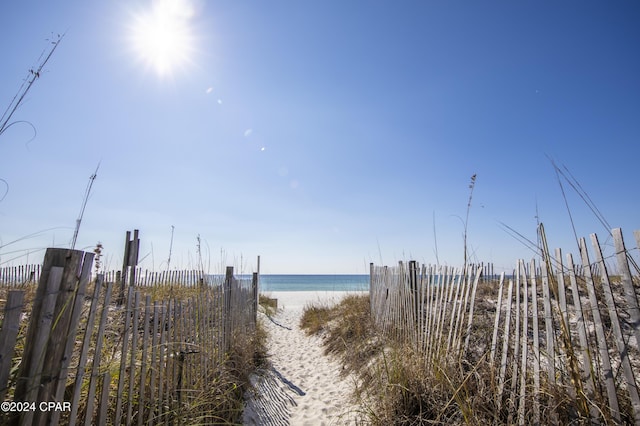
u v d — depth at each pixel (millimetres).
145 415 2598
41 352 1475
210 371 3980
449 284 4125
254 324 8117
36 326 1471
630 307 2025
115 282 6082
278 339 8945
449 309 4055
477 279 3574
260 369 5641
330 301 13133
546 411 2508
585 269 2312
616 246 2105
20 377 1426
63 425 1907
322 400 4559
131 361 2391
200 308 3916
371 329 6633
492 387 2941
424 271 4742
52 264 1547
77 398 1785
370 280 7793
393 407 3381
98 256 3660
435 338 4047
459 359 3408
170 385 2994
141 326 3172
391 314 5895
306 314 11852
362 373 4867
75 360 2504
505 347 2975
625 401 2266
